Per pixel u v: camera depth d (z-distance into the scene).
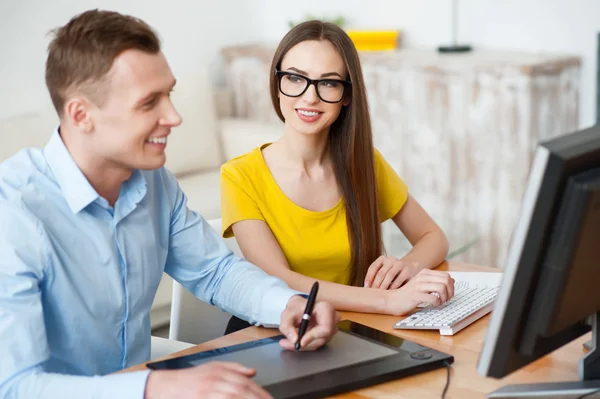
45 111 3.52
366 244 1.91
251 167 1.89
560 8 3.82
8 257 1.24
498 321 1.02
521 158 3.59
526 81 3.49
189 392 1.10
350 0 4.61
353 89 1.83
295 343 1.32
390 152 4.12
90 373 1.42
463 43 4.20
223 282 1.58
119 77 1.24
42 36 3.99
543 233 0.97
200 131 3.86
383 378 1.22
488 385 1.21
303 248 1.86
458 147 3.80
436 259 1.91
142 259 1.47
